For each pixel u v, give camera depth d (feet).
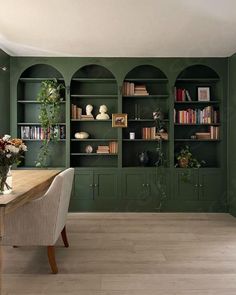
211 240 11.68
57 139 16.42
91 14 10.66
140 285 8.04
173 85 16.22
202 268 9.12
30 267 9.24
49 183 10.79
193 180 16.26
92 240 11.69
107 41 13.60
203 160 17.33
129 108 17.25
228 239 11.80
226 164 16.33
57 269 8.84
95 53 15.48
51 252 8.74
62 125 16.81
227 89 16.24
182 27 11.91
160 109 17.19
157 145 17.31
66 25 11.68
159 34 12.71
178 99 16.62
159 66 16.22
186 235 12.30
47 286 8.00
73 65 16.17
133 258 9.89
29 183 9.53
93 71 17.24
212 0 9.57
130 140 16.49
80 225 13.75
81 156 17.33
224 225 13.79
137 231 12.85
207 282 8.21
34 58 16.08
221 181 16.30
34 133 16.58
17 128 16.28
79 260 9.73
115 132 17.35
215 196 16.31
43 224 8.46
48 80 16.34
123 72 16.21
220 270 8.98
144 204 16.31
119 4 9.88
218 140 16.56
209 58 16.21
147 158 16.69
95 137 17.34
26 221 8.44
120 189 16.29
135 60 16.20
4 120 15.44
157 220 14.64
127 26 11.80
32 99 17.26
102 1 9.67
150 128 16.74
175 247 10.91
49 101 15.98
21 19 11.08
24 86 17.25
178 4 9.89
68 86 16.21
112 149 16.75
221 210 16.28
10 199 7.07
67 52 15.31
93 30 12.23
